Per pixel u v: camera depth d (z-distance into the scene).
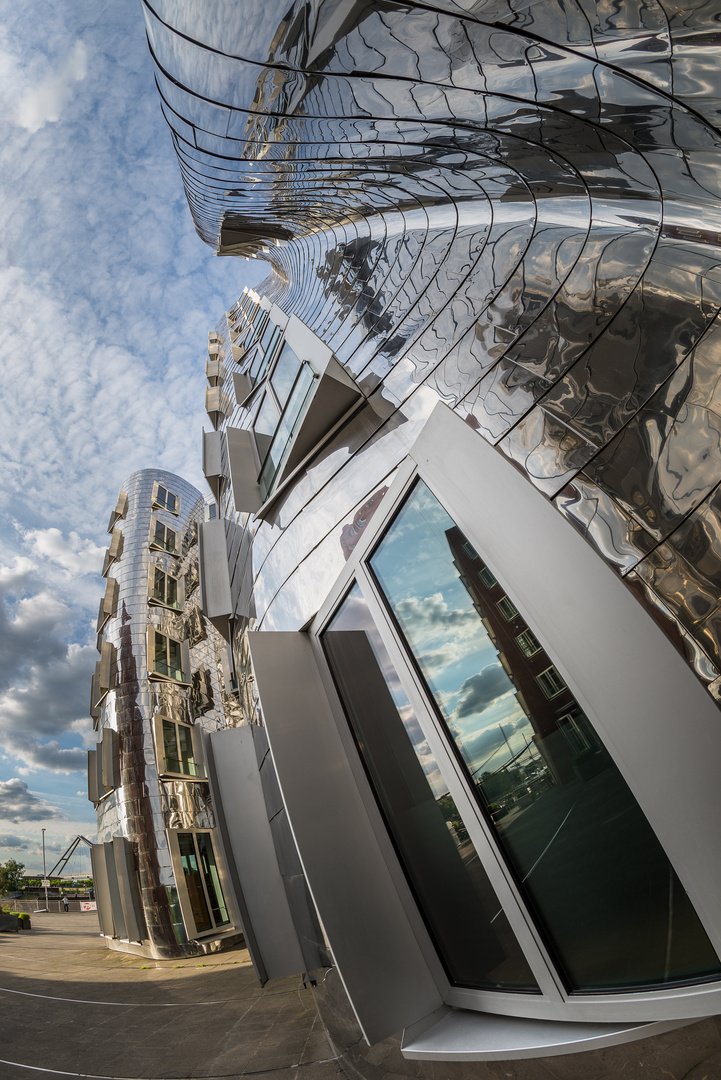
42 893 69.38
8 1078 6.79
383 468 5.07
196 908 22.34
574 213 3.90
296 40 3.01
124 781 25.83
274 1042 6.93
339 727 5.23
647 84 2.21
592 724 2.88
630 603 2.71
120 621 30.97
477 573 3.77
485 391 4.04
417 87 3.02
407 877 4.48
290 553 6.61
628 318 3.22
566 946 3.20
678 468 2.78
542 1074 3.07
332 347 6.85
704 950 2.53
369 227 7.54
